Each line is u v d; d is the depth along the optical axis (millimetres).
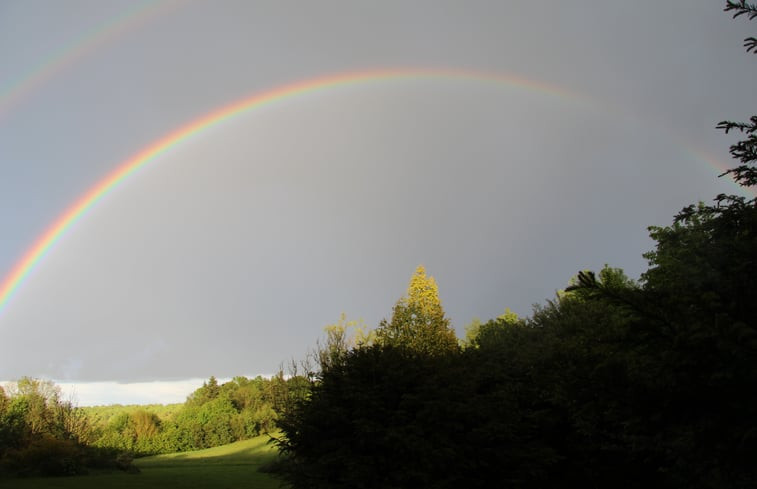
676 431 5430
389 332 29125
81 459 39625
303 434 13211
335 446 12500
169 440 84312
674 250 13586
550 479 14484
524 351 17953
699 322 4930
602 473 14109
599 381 5984
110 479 35344
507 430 12766
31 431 44094
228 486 31578
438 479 11789
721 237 6199
